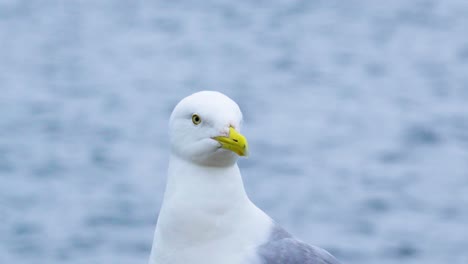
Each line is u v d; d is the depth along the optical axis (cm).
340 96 4647
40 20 6938
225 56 5850
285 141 3694
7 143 3800
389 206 2953
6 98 4634
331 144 3678
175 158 854
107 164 3481
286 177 3238
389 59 5653
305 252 834
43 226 2833
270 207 2962
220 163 838
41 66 5528
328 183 3178
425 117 4134
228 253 834
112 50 6041
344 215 2877
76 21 6900
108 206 2988
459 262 2550
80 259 2608
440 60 5562
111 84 4994
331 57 5753
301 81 5091
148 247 2677
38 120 4194
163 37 6438
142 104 4503
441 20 6688
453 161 3488
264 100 4584
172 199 846
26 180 3306
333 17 6975
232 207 840
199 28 6681
